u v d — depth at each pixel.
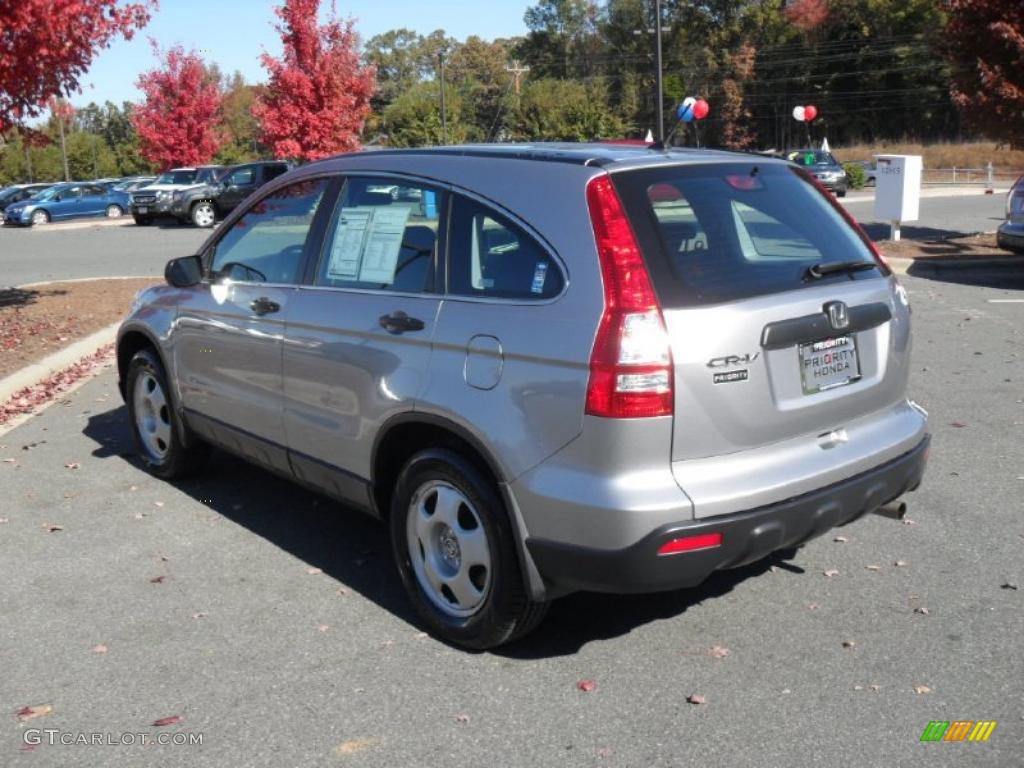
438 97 83.25
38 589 4.61
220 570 4.82
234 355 5.11
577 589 3.61
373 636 4.13
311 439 4.64
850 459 3.88
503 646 4.03
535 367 3.55
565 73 103.06
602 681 3.74
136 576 4.75
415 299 4.07
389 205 4.37
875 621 4.16
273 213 5.08
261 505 5.71
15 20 10.23
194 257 5.35
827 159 37.22
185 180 32.31
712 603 4.38
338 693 3.69
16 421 7.57
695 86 89.88
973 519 5.23
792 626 4.14
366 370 4.21
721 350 3.47
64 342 10.28
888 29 84.62
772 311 3.62
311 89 30.67
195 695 3.69
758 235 3.90
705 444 3.48
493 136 107.56
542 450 3.54
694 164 3.92
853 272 4.10
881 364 4.12
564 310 3.52
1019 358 8.84
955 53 16.23
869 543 4.98
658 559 3.39
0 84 10.75
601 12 99.06
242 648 4.04
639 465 3.39
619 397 3.35
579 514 3.43
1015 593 4.38
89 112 107.81
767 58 89.00
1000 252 16.12
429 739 3.38
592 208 3.57
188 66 41.28
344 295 4.42
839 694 3.61
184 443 5.83
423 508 4.11
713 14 90.81
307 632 4.17
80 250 23.17
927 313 11.25
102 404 8.11
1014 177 52.34
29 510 5.65
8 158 78.62
